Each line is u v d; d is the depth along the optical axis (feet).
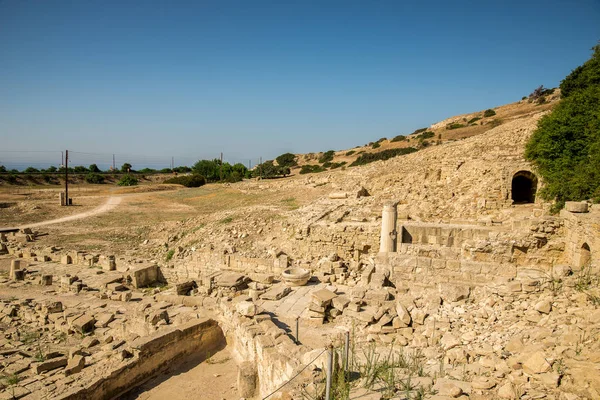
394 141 350.02
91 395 31.71
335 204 114.21
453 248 49.49
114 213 157.89
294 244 79.46
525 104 313.73
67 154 178.40
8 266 84.38
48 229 128.67
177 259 81.35
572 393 17.62
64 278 64.95
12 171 295.69
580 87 126.21
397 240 62.69
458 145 156.25
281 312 44.52
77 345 43.75
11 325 50.39
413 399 20.15
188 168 438.81
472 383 20.71
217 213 133.18
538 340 24.44
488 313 32.99
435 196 108.78
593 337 21.63
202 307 49.42
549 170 85.56
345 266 62.64
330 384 20.48
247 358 35.53
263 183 200.44
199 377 36.14
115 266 80.33
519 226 59.98
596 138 76.69
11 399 31.27
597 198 62.18
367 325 36.29
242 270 68.85
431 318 34.81
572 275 34.40
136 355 35.58
